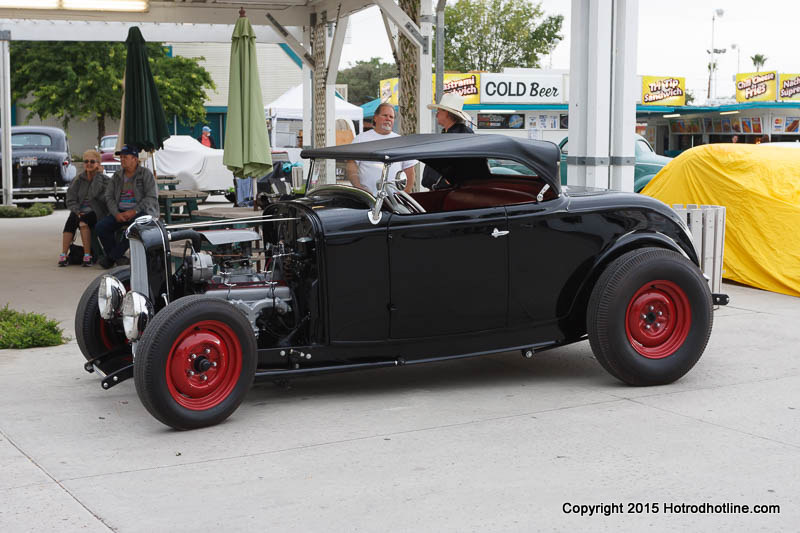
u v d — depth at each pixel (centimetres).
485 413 518
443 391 572
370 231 527
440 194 644
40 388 580
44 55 3238
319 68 1359
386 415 517
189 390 486
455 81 2992
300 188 661
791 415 507
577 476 411
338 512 373
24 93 3338
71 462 439
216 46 3900
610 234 576
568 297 574
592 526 356
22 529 358
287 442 468
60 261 1120
